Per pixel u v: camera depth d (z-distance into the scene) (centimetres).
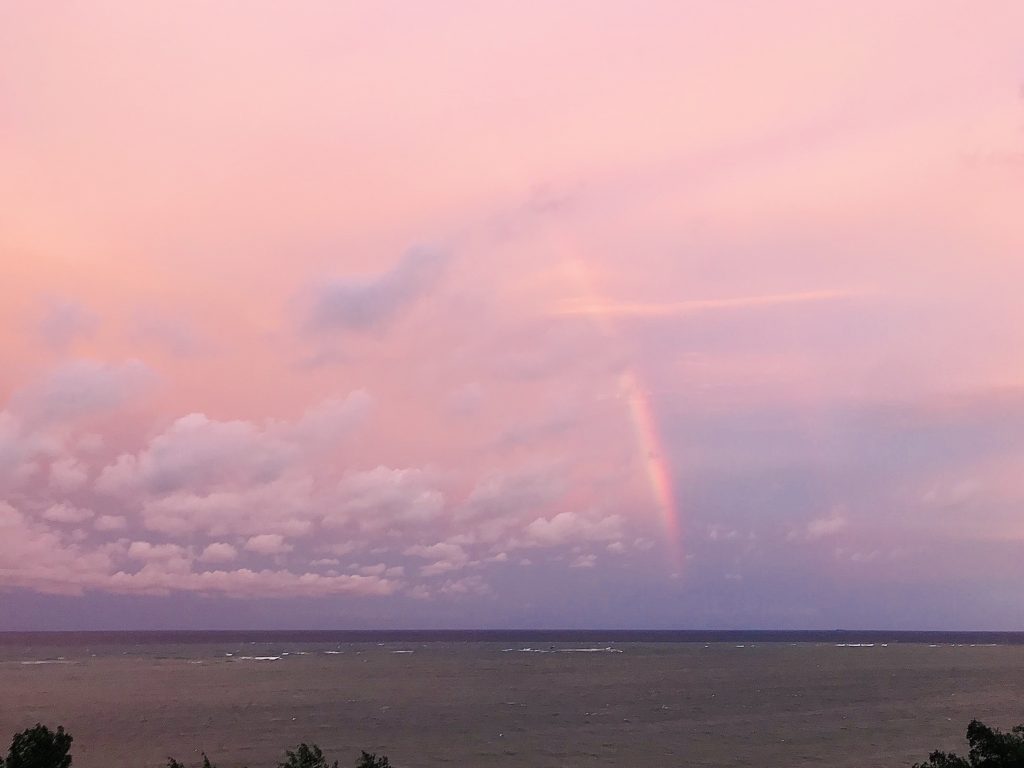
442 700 15088
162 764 8812
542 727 11562
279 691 16888
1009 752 3822
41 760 3816
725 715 12925
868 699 15325
